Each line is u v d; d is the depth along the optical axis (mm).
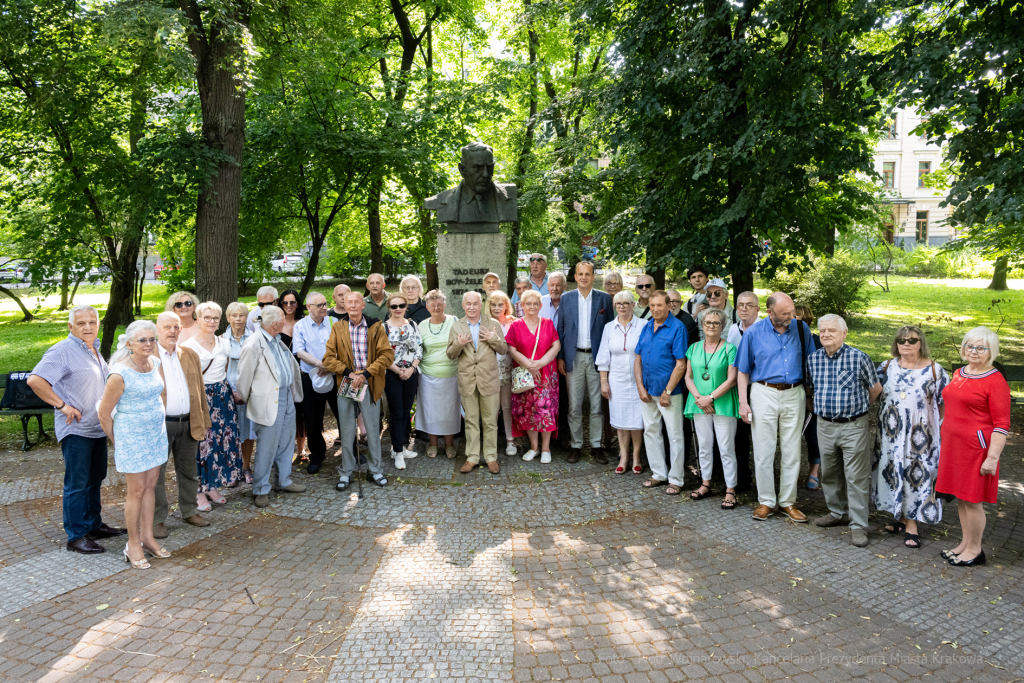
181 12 7582
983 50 6125
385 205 13961
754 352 5332
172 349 4977
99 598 4102
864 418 4859
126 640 3631
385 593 4160
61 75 8133
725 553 4719
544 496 5895
